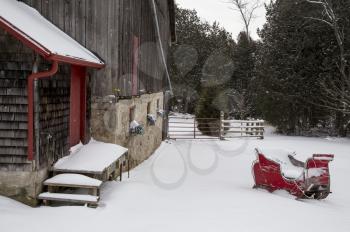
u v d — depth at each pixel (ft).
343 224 20.92
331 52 80.48
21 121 21.77
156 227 18.93
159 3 53.57
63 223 18.83
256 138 75.97
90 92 31.91
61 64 25.58
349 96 71.10
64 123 26.43
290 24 85.87
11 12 22.94
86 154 27.43
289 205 24.54
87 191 24.32
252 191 28.71
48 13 28.73
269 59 88.79
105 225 18.89
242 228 19.24
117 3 31.50
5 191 22.25
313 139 76.48
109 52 31.65
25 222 18.69
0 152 22.03
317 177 27.73
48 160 23.76
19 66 21.61
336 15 78.07
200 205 23.63
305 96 82.79
